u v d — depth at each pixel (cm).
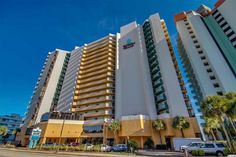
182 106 5491
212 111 2706
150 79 6725
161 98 5978
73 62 9744
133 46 7762
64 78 9500
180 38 8775
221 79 5931
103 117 6744
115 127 5603
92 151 3403
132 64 7300
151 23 8006
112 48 8850
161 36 7325
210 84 6144
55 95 8881
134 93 6569
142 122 5394
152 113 5756
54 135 5831
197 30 7531
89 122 6538
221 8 7512
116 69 7956
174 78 6125
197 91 7138
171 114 5456
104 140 5838
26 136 6669
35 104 8481
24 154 2477
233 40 6575
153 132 5341
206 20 7969
